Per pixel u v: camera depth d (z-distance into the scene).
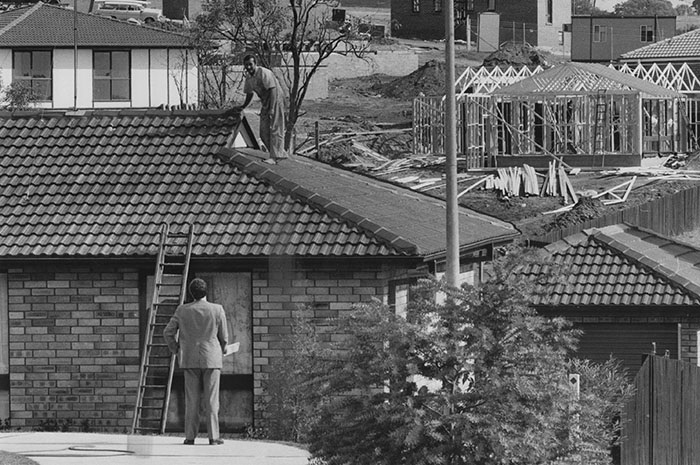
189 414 29.84
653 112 105.50
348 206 38.47
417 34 175.38
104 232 36.88
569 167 97.62
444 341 24.25
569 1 172.25
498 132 100.81
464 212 47.59
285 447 29.69
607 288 44.03
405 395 23.97
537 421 23.72
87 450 28.58
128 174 39.22
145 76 106.50
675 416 36.31
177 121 41.34
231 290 36.28
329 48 99.69
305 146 101.38
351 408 24.08
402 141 110.06
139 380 34.78
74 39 103.19
